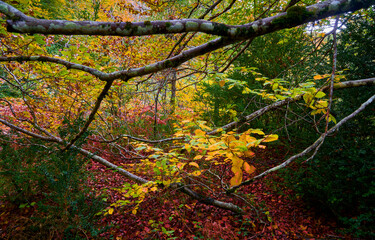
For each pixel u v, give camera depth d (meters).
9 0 1.63
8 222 2.89
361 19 3.03
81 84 2.70
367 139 2.97
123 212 3.44
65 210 2.35
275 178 4.44
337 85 1.70
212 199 3.60
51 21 0.65
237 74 4.70
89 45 4.16
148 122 5.77
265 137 1.10
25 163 3.30
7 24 0.61
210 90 4.85
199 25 0.75
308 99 1.54
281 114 3.89
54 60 1.17
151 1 3.48
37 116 4.07
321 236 3.07
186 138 1.84
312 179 3.39
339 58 3.12
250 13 4.20
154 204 3.75
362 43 3.05
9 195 3.19
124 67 4.20
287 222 3.45
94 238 2.81
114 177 4.40
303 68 3.39
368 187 2.77
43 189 3.38
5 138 2.98
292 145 3.78
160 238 2.98
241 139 1.27
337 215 3.20
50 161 2.50
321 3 0.72
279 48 4.05
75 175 2.49
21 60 1.16
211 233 3.01
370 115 2.89
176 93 7.31
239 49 4.67
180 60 0.97
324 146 3.25
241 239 3.10
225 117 4.77
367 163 2.72
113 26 0.72
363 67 2.98
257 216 3.41
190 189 3.77
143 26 0.73
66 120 2.55
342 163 2.95
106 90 1.34
